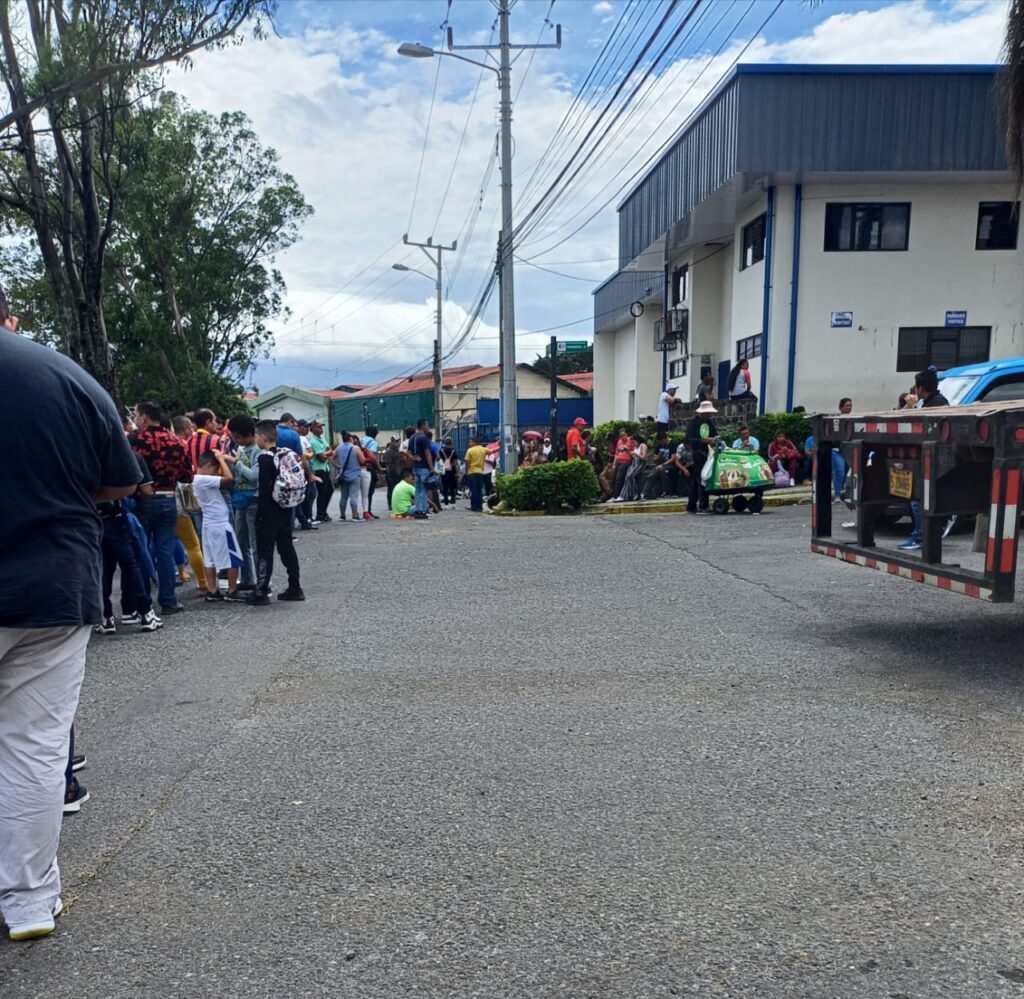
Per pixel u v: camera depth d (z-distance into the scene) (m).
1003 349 19.30
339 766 4.20
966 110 17.72
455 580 9.09
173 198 28.23
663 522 13.97
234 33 11.00
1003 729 4.51
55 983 2.62
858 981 2.54
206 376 29.05
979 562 7.09
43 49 10.85
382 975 2.62
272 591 8.86
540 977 2.59
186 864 3.30
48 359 2.84
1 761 2.80
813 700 5.02
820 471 7.10
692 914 2.90
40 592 2.68
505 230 20.66
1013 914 2.87
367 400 55.38
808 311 19.19
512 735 4.55
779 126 17.67
